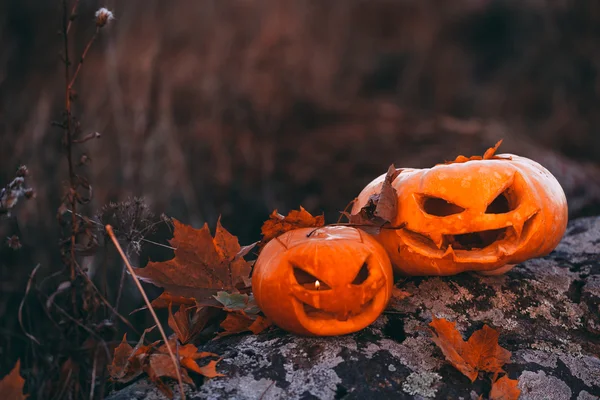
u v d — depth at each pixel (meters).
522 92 4.30
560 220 1.06
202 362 1.00
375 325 1.05
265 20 3.87
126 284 1.82
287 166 2.77
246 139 2.93
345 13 4.59
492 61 4.69
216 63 3.40
